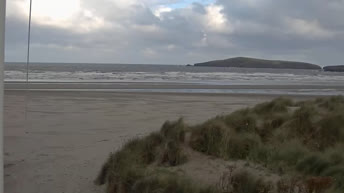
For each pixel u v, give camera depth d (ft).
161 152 22.75
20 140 33.04
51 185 20.93
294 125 28.17
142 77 192.65
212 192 16.63
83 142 32.32
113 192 18.30
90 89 99.81
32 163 25.45
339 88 131.23
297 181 16.98
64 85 112.06
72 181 21.52
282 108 39.96
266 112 39.14
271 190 16.87
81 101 66.64
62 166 24.62
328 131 26.35
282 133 26.86
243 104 66.33
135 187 17.19
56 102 63.93
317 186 16.38
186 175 18.66
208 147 23.31
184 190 16.48
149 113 52.49
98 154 27.63
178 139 24.67
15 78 152.87
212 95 86.89
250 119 29.71
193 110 56.49
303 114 29.50
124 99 71.97
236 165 21.30
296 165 20.72
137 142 24.98
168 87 115.34
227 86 126.62
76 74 213.87
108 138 33.96
